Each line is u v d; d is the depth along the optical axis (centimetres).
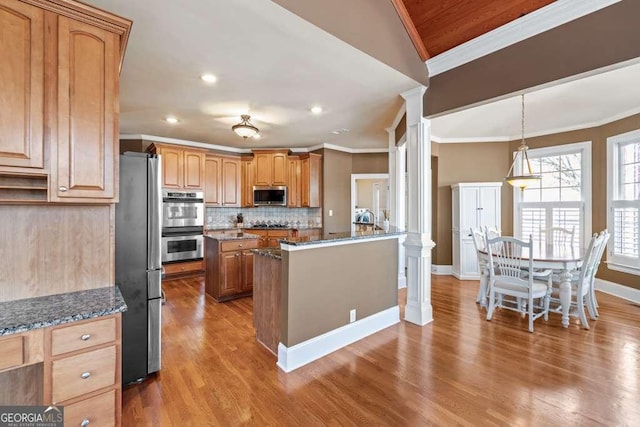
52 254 168
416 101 326
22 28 138
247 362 249
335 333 275
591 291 346
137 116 426
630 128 415
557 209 502
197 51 246
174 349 270
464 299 421
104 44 160
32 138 141
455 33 276
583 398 201
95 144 158
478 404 195
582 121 468
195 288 469
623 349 269
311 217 645
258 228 622
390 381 222
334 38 225
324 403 197
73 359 135
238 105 380
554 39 232
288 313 241
